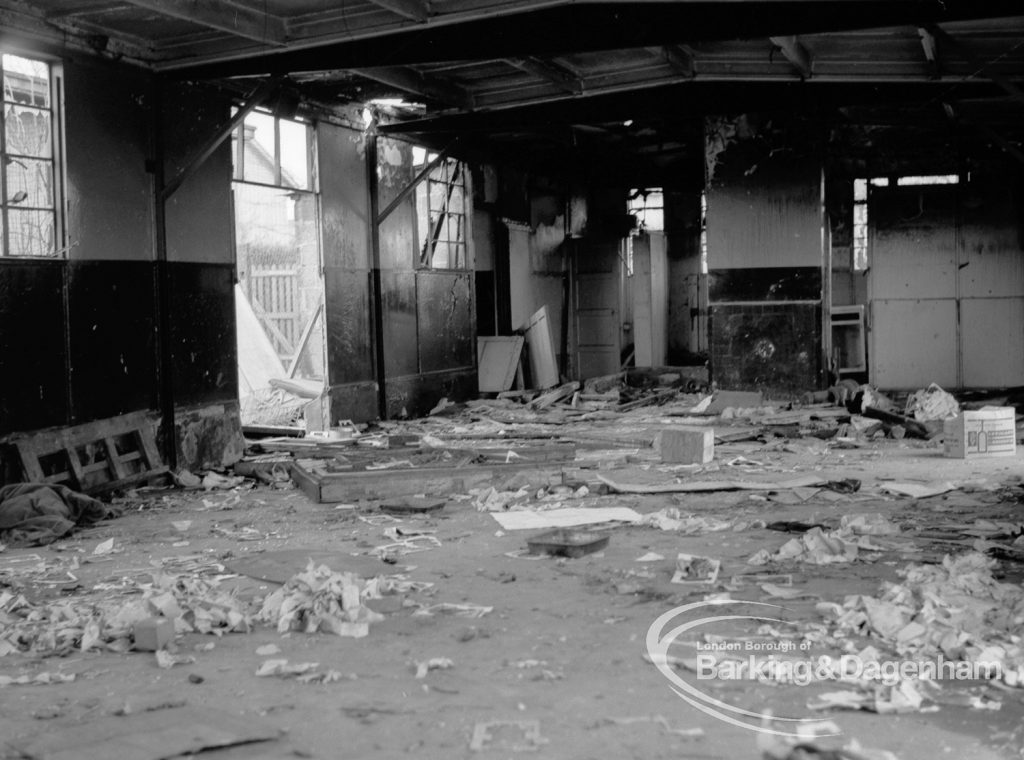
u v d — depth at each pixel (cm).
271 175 1565
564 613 532
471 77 1349
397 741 363
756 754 347
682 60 1258
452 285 1761
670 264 2416
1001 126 1666
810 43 1185
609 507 852
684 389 1905
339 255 1467
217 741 362
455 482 963
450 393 1752
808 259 1575
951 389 1720
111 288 1043
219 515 890
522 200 2050
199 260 1170
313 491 950
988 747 349
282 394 1582
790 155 1575
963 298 1708
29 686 434
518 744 358
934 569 581
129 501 976
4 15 912
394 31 965
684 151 2084
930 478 952
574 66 1292
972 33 1103
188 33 1034
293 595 546
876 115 1566
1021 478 935
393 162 1583
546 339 1970
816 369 1581
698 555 666
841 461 1087
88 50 1005
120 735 373
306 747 359
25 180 956
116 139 1046
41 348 957
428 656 463
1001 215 1684
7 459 916
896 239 1731
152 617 519
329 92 1366
